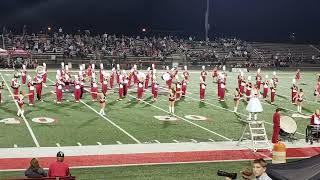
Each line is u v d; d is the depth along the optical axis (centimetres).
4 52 4216
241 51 6122
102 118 2070
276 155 1327
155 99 2664
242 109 2462
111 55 5375
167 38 6462
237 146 1638
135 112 2261
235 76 4403
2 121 1923
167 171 1316
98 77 3825
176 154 1504
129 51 5562
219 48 6119
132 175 1268
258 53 6231
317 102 2850
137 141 1661
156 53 5584
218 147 1617
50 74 3975
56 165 968
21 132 1734
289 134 1811
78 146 1555
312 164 748
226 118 2184
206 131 1878
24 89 2916
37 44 5238
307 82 4031
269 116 2302
